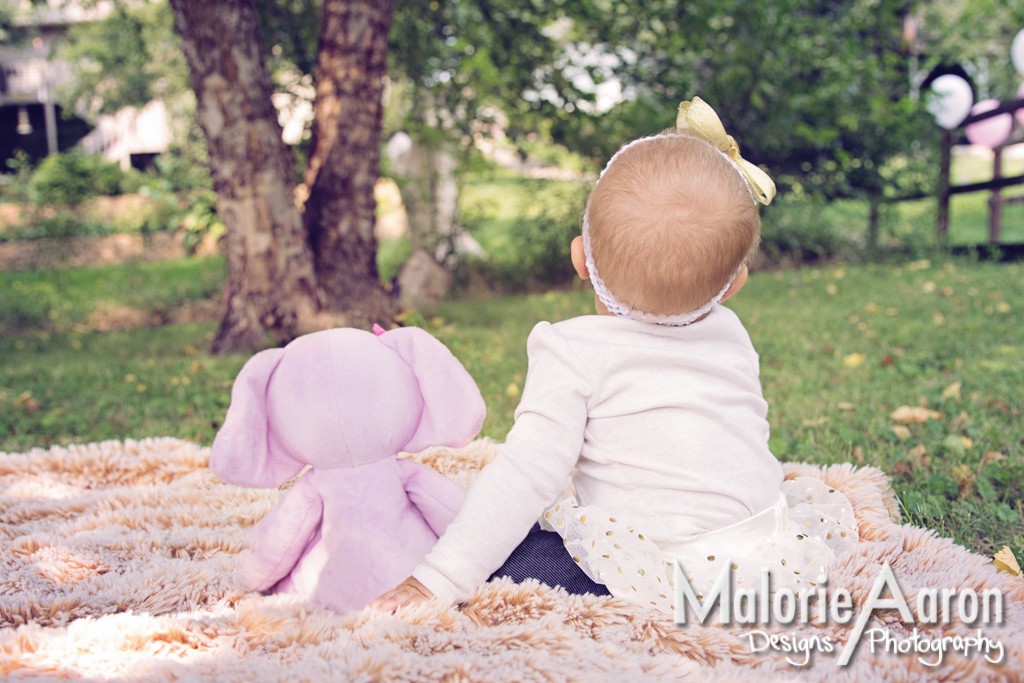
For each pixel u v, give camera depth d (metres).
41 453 2.79
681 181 1.46
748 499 1.52
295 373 1.61
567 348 1.55
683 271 1.45
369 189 6.00
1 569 1.88
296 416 1.58
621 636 1.43
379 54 5.90
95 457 2.76
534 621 1.43
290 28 7.85
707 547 1.46
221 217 5.57
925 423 3.11
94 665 1.29
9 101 18.77
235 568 1.82
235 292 5.59
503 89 8.28
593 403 1.52
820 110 8.81
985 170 16.23
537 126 8.70
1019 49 8.10
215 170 5.46
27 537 2.04
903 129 8.84
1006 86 12.23
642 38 8.68
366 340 1.69
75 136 18.92
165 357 5.70
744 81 8.63
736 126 8.83
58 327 7.86
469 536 1.49
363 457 1.62
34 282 9.55
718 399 1.52
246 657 1.35
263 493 2.48
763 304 6.39
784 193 9.24
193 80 5.36
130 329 7.72
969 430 2.92
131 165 18.39
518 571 1.59
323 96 5.91
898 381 3.82
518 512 1.49
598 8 8.28
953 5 11.44
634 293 1.49
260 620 1.46
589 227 1.56
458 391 1.70
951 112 8.70
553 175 9.10
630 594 1.50
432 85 8.23
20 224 11.29
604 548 1.49
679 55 8.80
